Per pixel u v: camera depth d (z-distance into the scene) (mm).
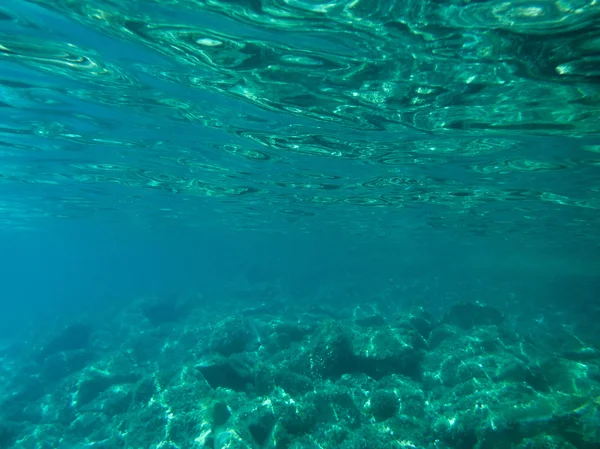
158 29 6254
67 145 12617
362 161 13133
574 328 23953
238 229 42188
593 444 7531
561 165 11844
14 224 36781
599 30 5461
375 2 5281
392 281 38469
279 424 8812
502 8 5180
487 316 17672
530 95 7656
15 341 30734
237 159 13922
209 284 42719
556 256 54844
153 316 27109
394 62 6844
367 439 8430
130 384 14094
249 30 6152
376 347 12586
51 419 13984
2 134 11602
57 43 6781
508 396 9250
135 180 17703
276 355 14320
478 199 17812
